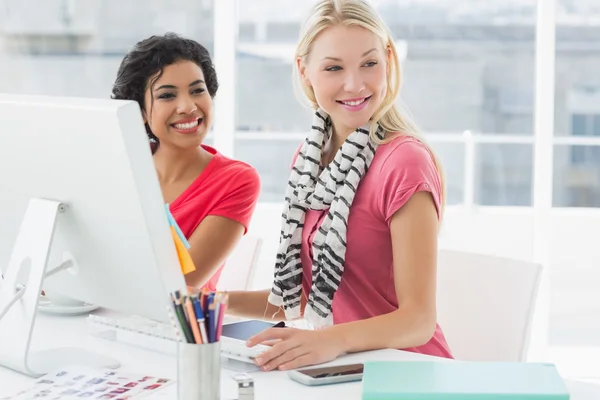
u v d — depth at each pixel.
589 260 4.67
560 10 4.84
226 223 2.25
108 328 1.72
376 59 1.87
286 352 1.53
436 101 4.77
